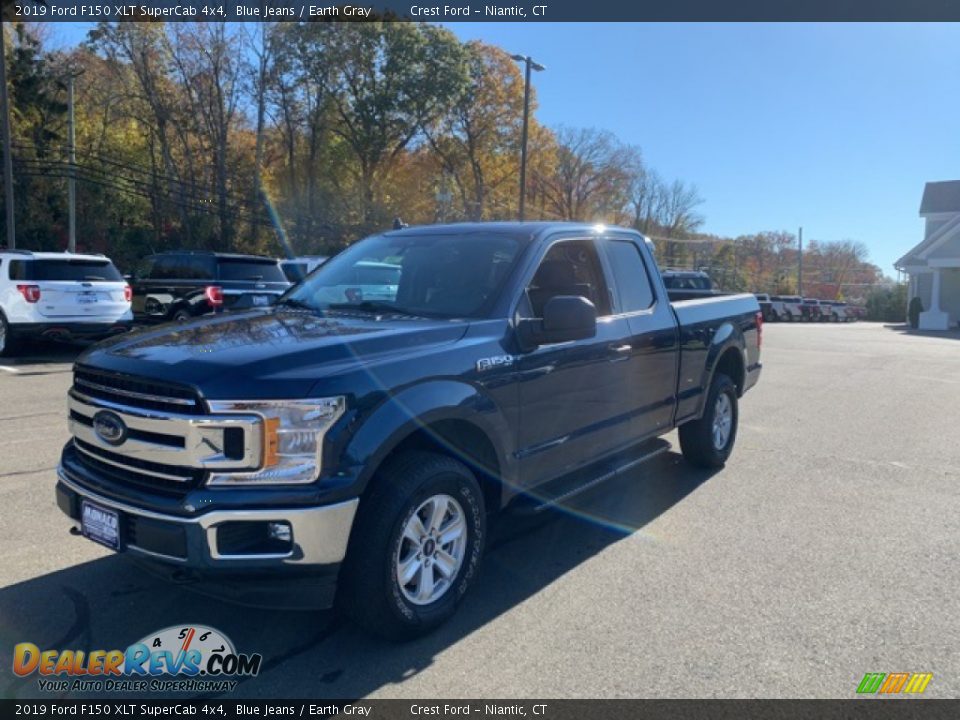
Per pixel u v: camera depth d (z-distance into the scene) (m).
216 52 35.62
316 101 40.47
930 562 4.38
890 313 57.25
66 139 32.06
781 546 4.62
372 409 3.10
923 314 36.78
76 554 4.23
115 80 36.03
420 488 3.25
